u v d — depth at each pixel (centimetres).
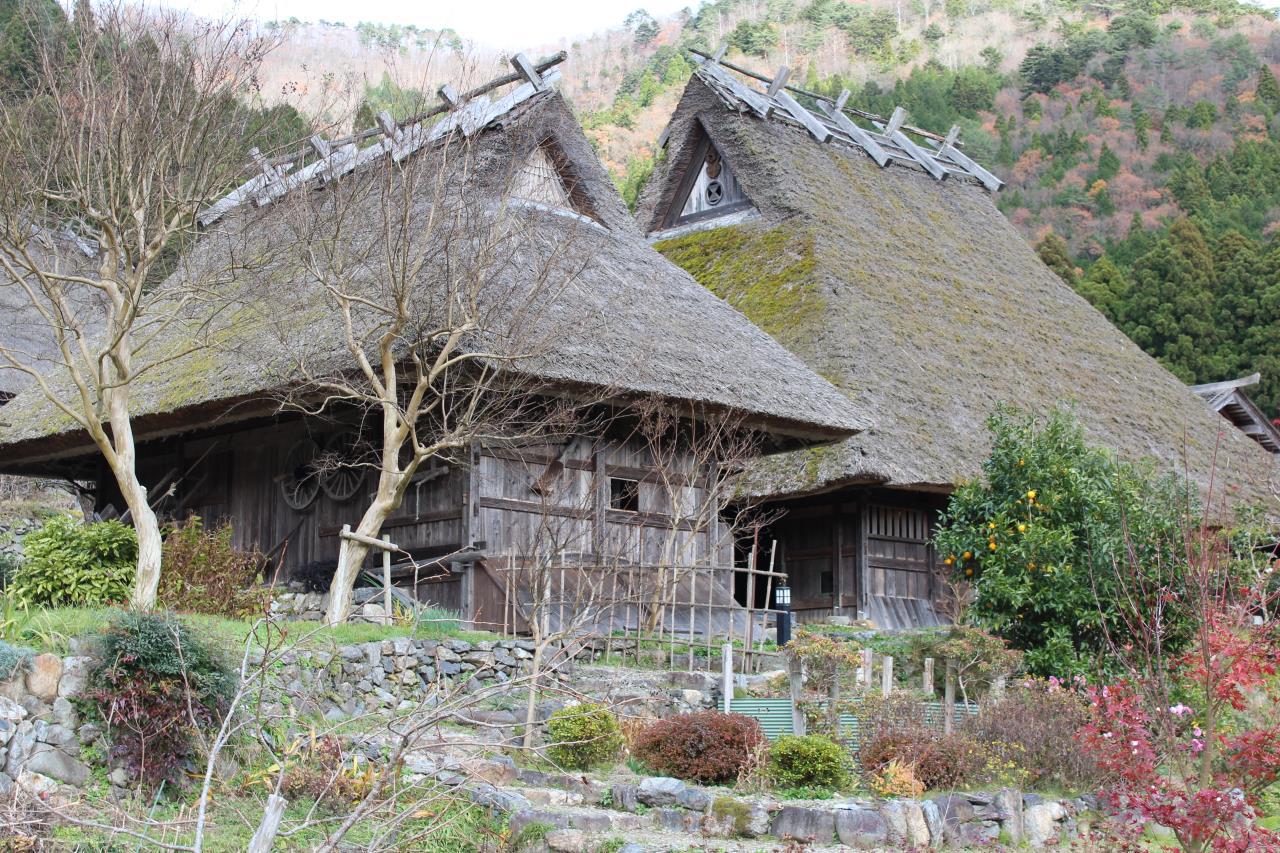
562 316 1384
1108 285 3956
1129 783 878
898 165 2547
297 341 1340
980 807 907
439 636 1145
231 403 1350
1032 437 1409
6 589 1156
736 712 1112
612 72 6825
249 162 1417
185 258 1497
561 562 1365
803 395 1595
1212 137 5441
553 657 1088
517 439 1370
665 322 1547
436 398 1351
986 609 1316
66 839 762
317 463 1477
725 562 1545
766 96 2489
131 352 1216
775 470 1667
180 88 1223
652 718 1098
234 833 799
